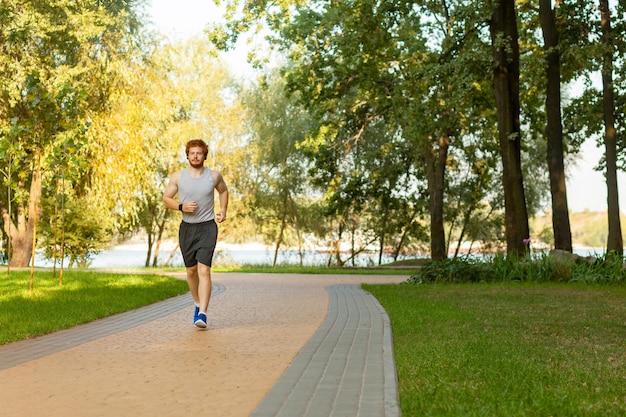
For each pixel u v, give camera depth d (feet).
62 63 90.89
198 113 132.77
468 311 34.96
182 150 124.57
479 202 139.95
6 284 52.26
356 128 105.91
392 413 14.24
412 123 82.33
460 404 14.78
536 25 88.07
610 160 84.89
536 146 136.36
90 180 94.48
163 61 98.84
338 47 82.79
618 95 92.27
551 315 33.42
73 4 83.71
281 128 137.69
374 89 93.66
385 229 136.87
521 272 62.54
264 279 74.49
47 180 52.80
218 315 34.81
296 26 87.92
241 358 21.67
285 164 139.64
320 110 100.12
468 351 21.65
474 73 72.23
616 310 35.96
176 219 141.59
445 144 106.01
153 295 44.98
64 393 16.89
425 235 137.08
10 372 19.69
